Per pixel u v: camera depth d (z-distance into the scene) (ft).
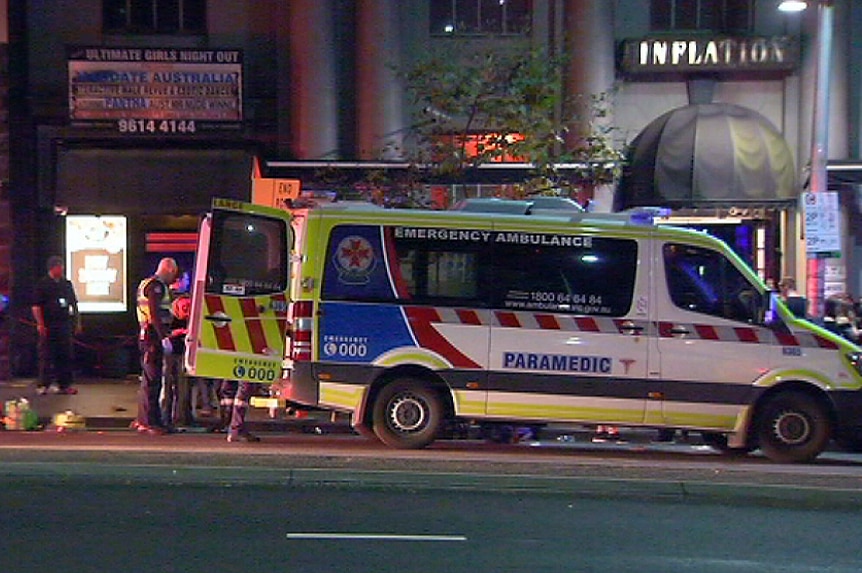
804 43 148.77
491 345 90.99
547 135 129.08
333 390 90.84
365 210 91.91
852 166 139.95
